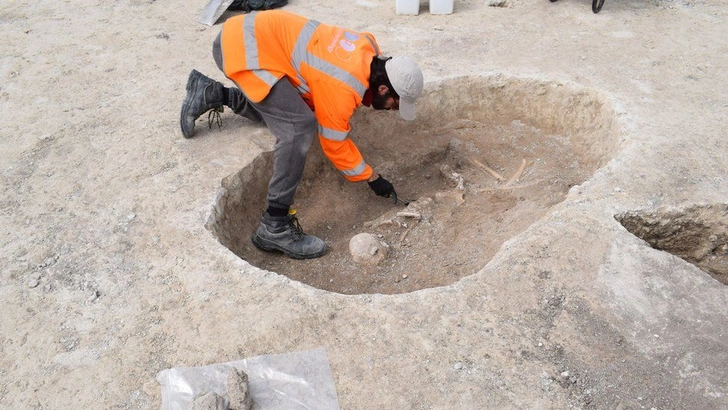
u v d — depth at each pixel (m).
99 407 2.50
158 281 3.07
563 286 2.90
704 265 3.63
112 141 4.18
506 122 4.94
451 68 4.95
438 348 2.63
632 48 5.17
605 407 2.42
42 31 5.91
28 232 3.44
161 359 2.67
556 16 5.82
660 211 3.36
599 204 3.39
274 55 3.40
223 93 4.07
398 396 2.46
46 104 4.68
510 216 3.93
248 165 3.94
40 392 2.57
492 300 2.84
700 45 5.18
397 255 3.87
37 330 2.85
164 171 3.87
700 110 4.25
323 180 4.54
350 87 3.29
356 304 2.85
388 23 5.84
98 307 2.95
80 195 3.70
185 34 5.78
